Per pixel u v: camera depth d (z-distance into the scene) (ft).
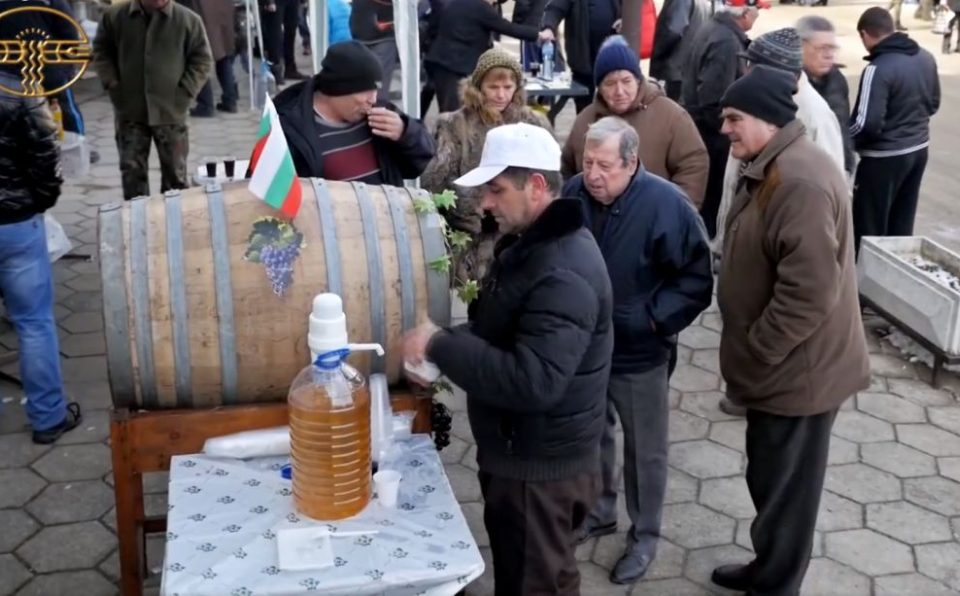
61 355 17.25
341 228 9.07
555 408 8.71
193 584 7.16
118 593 11.56
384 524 7.96
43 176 13.08
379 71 12.45
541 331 8.21
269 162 8.55
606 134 11.02
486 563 12.35
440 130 15.05
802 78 16.55
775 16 61.62
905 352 18.20
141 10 21.45
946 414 16.28
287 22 38.34
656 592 11.94
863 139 19.77
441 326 9.25
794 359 10.35
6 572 11.84
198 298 8.68
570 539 9.37
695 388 17.01
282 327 8.84
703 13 27.04
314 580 7.23
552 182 8.66
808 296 9.80
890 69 19.27
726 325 10.89
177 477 8.52
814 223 9.76
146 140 22.58
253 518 7.97
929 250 19.44
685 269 11.38
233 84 34.73
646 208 11.23
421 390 9.48
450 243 9.98
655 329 11.35
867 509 13.64
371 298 9.00
